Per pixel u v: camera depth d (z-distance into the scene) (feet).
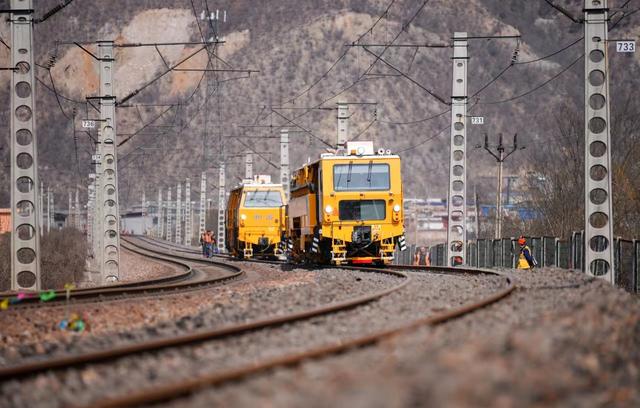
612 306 161.27
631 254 321.93
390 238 409.90
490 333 121.29
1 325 189.06
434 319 151.12
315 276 353.10
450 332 129.80
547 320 133.28
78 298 259.80
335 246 405.80
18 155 327.67
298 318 169.37
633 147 580.71
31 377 113.60
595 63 301.02
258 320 163.73
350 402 77.61
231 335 149.07
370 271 368.07
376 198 407.23
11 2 327.06
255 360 119.03
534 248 458.09
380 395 79.56
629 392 90.63
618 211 535.19
